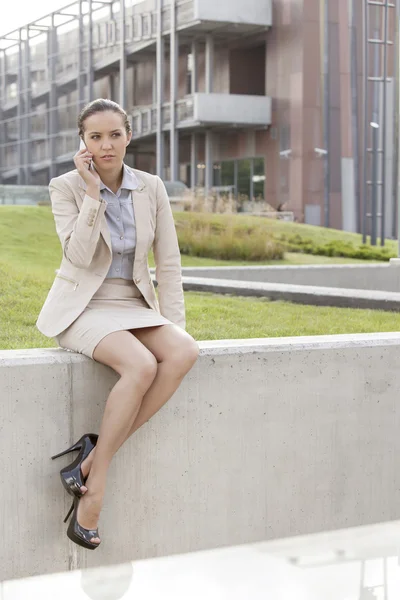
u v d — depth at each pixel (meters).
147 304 3.37
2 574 3.16
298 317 6.98
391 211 26.02
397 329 6.39
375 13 25.59
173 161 27.67
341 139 25.98
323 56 26.05
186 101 27.06
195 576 1.09
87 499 3.01
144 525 3.39
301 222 25.83
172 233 3.43
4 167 31.28
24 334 6.02
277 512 3.63
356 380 3.75
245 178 27.70
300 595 1.04
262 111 27.20
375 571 1.10
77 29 29.19
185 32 27.25
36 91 30.34
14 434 3.13
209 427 3.46
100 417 3.26
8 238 16.23
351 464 3.78
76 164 3.11
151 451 3.37
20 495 3.17
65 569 3.26
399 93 10.55
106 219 3.23
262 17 26.83
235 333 6.13
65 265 3.27
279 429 3.60
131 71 27.97
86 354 3.16
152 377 3.04
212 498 3.50
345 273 10.72
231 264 17.23
